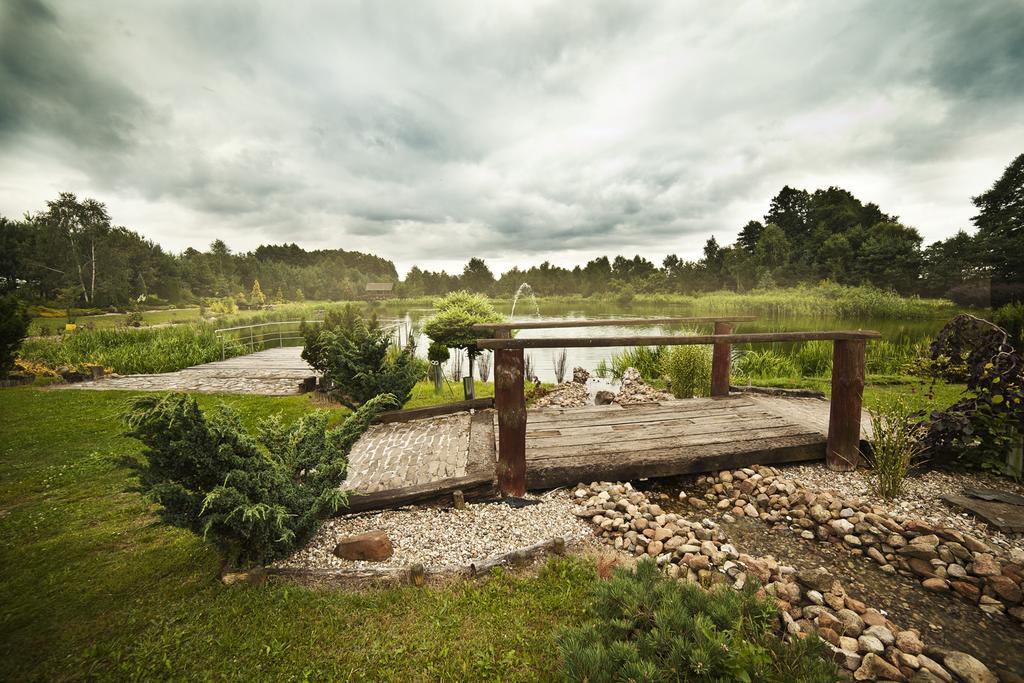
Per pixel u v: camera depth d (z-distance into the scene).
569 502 3.95
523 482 3.99
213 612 2.61
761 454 4.45
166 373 12.80
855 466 4.39
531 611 2.56
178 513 2.69
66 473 5.17
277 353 17.11
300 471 3.39
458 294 11.09
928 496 3.78
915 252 45.09
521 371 3.86
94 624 2.57
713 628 1.80
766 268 63.62
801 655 1.83
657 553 3.14
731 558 3.10
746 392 7.67
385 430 6.27
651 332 21.16
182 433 2.64
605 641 1.98
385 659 2.24
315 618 2.55
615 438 4.79
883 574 3.05
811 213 69.62
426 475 4.37
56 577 3.05
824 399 7.16
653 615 2.02
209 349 15.44
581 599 2.65
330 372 6.81
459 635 2.39
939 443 4.24
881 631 2.46
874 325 26.16
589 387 9.35
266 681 2.12
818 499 3.71
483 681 2.09
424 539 3.35
